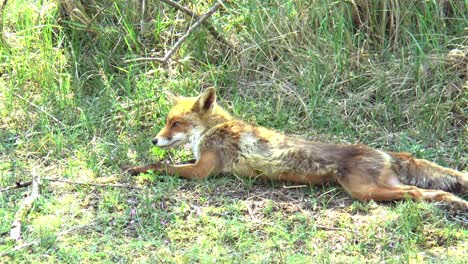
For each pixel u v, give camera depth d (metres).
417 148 11.38
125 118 12.51
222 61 13.83
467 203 9.74
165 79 13.42
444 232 9.30
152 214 9.83
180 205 10.16
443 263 8.55
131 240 9.35
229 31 14.10
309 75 12.90
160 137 11.20
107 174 11.06
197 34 13.85
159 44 14.14
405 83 12.66
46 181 10.72
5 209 10.03
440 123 11.92
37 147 11.75
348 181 10.16
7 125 12.51
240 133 10.93
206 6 14.58
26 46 13.77
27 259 8.84
